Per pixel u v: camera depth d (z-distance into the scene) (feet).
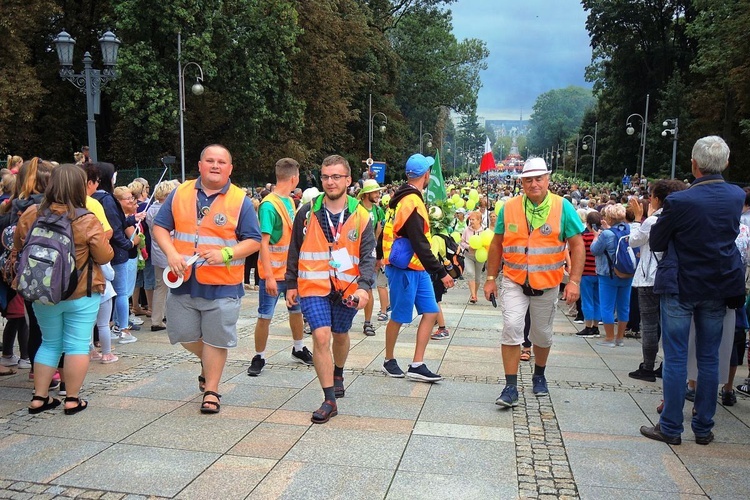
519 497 10.80
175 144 91.45
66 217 14.07
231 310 14.69
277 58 89.66
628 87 185.16
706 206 13.07
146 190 27.32
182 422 14.16
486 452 12.80
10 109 74.49
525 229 15.81
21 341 18.78
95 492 10.68
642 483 11.46
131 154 89.97
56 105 90.79
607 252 24.27
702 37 110.93
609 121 220.23
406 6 157.07
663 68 172.65
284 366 19.65
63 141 92.32
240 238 14.84
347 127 148.15
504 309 16.06
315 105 108.17
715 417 15.64
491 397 16.87
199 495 10.63
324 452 12.59
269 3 86.99
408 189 17.19
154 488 10.85
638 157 182.91
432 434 13.78
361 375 18.83
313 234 14.97
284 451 12.60
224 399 16.01
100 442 12.89
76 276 14.06
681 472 12.00
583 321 31.27
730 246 13.16
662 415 13.71
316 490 10.90
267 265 17.17
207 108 91.40
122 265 21.99
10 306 17.88
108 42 40.19
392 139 159.63
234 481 11.19
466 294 40.29
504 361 16.07
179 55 74.84
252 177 102.06
